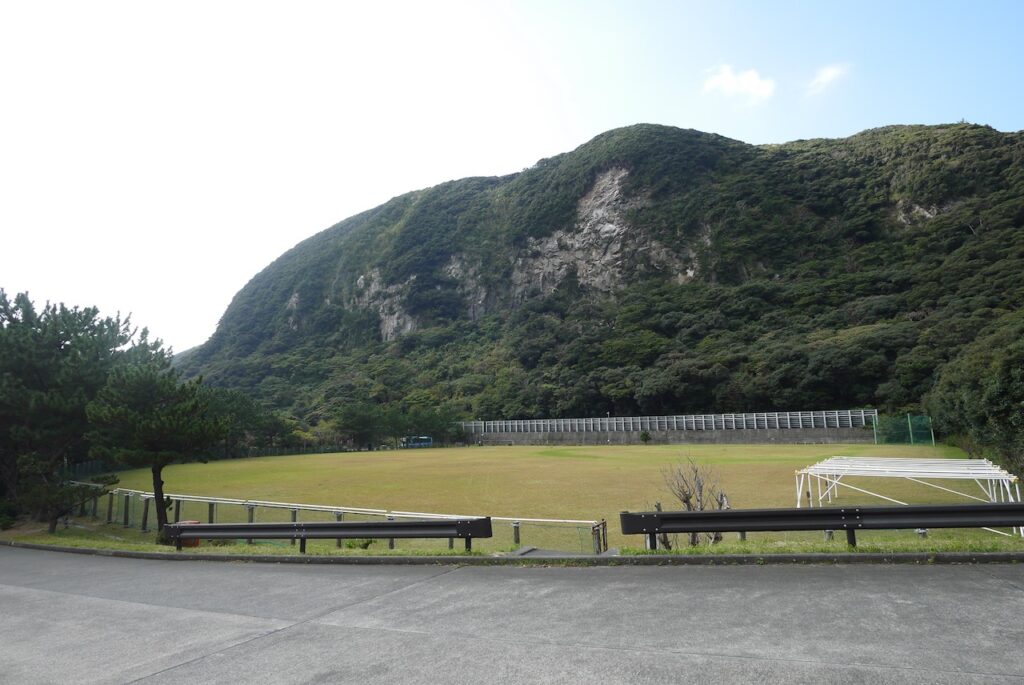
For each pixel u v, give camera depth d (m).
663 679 4.78
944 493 22.31
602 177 149.00
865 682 4.55
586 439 78.56
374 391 112.94
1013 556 8.07
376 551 11.77
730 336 85.69
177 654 6.15
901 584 7.28
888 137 123.44
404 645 6.00
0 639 7.01
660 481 29.61
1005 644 5.21
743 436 66.12
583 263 137.62
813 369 67.31
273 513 18.66
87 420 23.62
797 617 6.20
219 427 21.58
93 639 6.85
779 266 106.00
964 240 85.69
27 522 23.55
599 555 9.84
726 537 14.72
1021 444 18.75
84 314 27.78
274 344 167.12
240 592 9.02
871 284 85.75
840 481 26.44
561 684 4.78
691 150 143.00
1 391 22.20
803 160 128.50
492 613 6.99
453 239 171.50
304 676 5.31
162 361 26.73
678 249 122.31
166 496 21.92
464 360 124.12
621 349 91.94
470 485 30.88
